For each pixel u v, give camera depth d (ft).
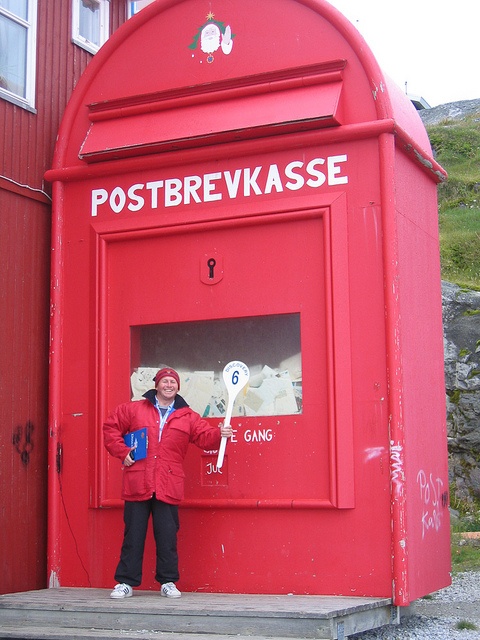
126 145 23.29
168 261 23.11
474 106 121.39
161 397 21.20
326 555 20.39
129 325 23.31
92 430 23.09
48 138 25.81
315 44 22.45
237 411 21.93
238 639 17.38
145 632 18.33
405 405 20.57
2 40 24.90
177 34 24.07
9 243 23.95
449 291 46.98
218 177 22.81
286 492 21.06
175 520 20.81
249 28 23.26
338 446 20.39
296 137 21.85
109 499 22.65
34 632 18.71
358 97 21.74
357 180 21.34
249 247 22.30
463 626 21.56
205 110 23.08
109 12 29.84
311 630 17.29
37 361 24.48
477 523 39.11
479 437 42.11
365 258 20.97
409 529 20.13
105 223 23.84
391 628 21.58
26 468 23.71
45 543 24.04
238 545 21.29
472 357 43.78
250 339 22.24
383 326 20.57
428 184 24.53
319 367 21.17
